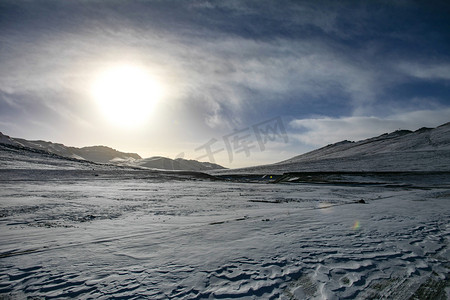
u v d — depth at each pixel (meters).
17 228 9.45
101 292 4.30
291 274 5.00
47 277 4.89
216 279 4.78
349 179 50.72
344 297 4.20
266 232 8.27
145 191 27.83
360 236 7.77
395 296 4.26
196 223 10.30
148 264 5.52
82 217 11.96
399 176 50.41
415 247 6.70
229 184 44.56
